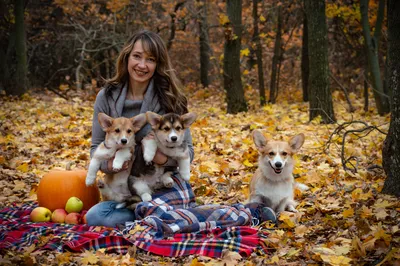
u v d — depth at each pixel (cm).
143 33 514
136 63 505
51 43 2384
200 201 581
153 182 491
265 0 1802
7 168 747
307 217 509
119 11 2270
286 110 1361
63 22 2392
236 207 493
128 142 470
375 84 1217
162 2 2236
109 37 2039
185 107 545
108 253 418
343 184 614
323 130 970
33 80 2350
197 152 831
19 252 407
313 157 771
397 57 493
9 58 1948
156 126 482
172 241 421
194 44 2530
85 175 536
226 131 1003
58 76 2395
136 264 388
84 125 1089
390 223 443
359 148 802
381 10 1217
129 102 520
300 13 1695
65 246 421
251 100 1761
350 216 471
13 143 896
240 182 641
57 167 748
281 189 530
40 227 467
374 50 1223
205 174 700
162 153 484
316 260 375
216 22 2566
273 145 530
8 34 2141
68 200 509
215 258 400
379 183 588
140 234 432
